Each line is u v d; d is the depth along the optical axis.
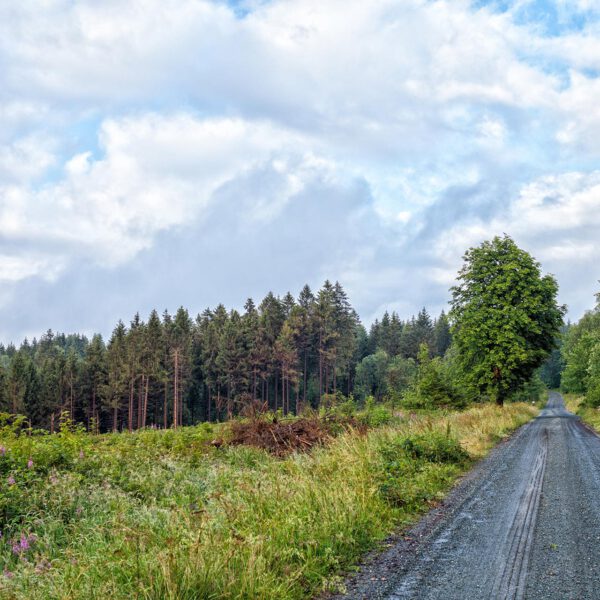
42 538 6.55
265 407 16.45
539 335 34.78
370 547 6.58
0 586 4.78
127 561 5.11
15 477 8.05
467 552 6.32
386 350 129.62
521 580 5.38
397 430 16.05
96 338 85.75
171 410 84.12
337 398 28.12
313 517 6.87
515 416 30.80
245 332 86.50
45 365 89.50
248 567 5.03
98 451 11.45
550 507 8.59
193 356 89.00
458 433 18.08
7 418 11.13
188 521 5.99
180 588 4.57
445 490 10.25
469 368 36.00
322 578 5.41
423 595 5.03
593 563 5.87
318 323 95.19
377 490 8.60
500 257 35.00
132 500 8.28
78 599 4.50
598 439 19.83
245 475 9.90
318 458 11.11
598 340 71.75
